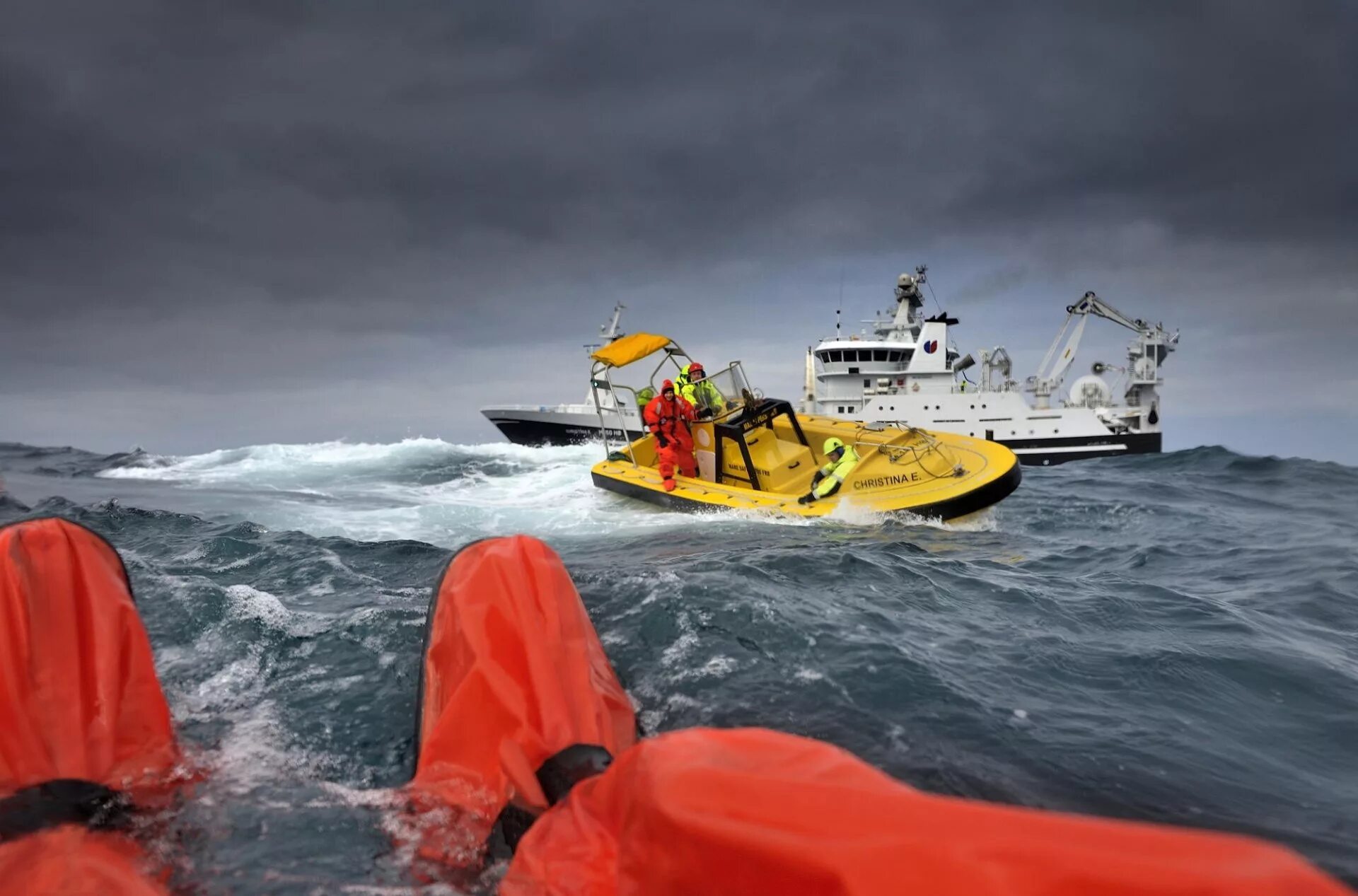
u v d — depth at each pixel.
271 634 4.59
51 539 2.78
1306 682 4.40
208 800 2.67
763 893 0.94
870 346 30.05
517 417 32.56
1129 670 4.49
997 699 3.90
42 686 2.45
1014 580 6.98
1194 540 10.28
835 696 3.81
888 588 6.27
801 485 12.43
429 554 7.55
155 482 16.91
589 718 2.51
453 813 2.36
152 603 5.03
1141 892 0.72
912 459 11.87
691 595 5.18
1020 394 30.94
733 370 12.88
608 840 1.54
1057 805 2.96
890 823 0.92
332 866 2.29
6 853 1.91
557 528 10.80
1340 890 0.66
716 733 1.35
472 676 2.60
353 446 23.97
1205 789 3.11
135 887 1.83
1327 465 19.94
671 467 12.48
